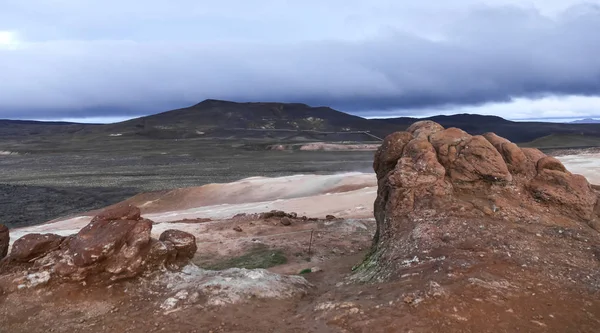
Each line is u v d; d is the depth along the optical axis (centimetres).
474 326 612
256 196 4312
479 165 1162
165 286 864
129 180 6412
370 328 619
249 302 795
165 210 4172
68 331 695
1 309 757
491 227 995
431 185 1159
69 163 9519
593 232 1002
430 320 624
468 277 758
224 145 13800
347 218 2597
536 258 851
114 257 853
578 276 782
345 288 916
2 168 8850
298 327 668
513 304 673
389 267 935
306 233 2062
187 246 995
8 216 4238
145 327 695
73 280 819
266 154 10881
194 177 6575
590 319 643
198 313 736
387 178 1232
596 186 1335
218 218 2986
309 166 7706
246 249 1806
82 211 4400
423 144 1233
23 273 837
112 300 800
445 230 993
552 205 1098
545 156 1204
